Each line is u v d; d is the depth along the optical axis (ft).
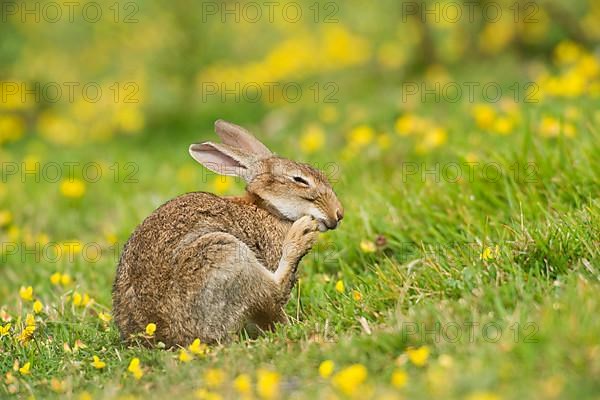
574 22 66.44
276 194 34.27
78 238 49.49
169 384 26.84
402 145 49.83
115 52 72.84
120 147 65.26
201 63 71.67
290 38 77.46
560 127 40.81
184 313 30.60
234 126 37.01
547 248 31.50
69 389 27.48
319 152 52.49
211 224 32.14
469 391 22.35
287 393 25.04
